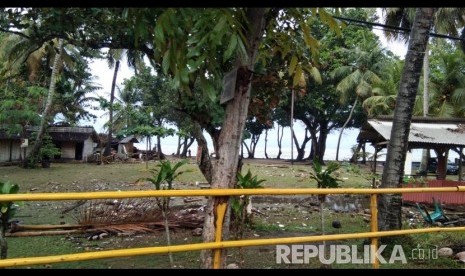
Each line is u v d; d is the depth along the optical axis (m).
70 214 10.75
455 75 24.05
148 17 4.11
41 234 8.12
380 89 29.80
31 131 30.06
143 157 37.34
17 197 3.29
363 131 15.65
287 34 5.53
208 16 3.74
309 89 35.25
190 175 20.91
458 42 23.58
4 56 25.12
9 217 4.79
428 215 10.25
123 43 7.04
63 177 21.75
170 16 3.61
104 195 3.46
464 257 6.14
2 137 30.12
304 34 4.99
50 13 5.68
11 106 25.00
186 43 3.89
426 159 25.34
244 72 4.49
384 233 4.48
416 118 15.28
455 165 32.00
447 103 24.20
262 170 25.78
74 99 35.53
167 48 4.05
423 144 14.23
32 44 6.96
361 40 33.06
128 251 3.55
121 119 37.44
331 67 33.44
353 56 32.38
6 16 6.20
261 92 7.38
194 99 6.84
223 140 4.64
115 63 34.34
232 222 6.20
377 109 29.58
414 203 13.07
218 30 3.67
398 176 6.77
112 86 34.84
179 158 39.91
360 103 36.84
